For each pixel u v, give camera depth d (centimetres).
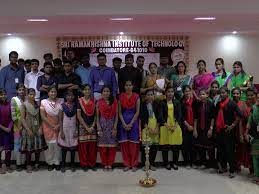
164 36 821
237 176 569
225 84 671
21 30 752
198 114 600
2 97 591
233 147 568
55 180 549
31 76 683
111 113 596
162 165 630
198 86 682
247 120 557
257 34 821
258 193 491
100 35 813
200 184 529
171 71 714
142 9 603
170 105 604
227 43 825
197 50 826
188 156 623
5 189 511
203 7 601
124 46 823
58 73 653
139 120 608
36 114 594
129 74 655
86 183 535
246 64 828
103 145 599
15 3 602
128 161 606
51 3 604
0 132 591
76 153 627
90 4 604
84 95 600
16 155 605
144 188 512
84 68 696
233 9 600
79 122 598
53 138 598
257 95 532
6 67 691
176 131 598
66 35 805
